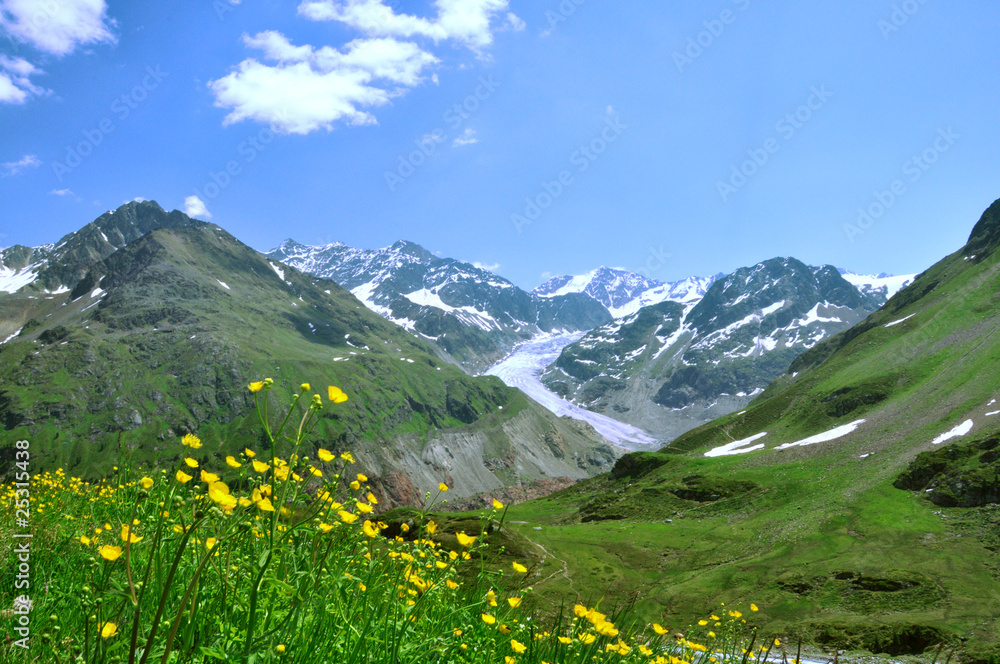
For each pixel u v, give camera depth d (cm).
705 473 14500
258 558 316
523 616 492
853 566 7825
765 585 7462
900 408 14775
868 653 5406
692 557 9138
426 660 394
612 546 9750
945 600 6525
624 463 17475
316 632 338
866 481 11381
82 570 434
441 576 480
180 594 346
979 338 16762
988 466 10075
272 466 322
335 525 376
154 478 338
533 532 10631
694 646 561
